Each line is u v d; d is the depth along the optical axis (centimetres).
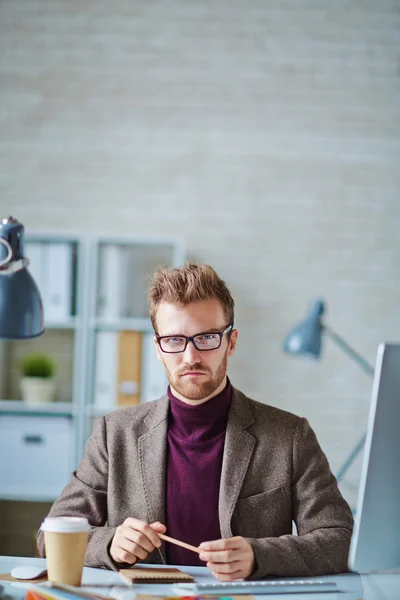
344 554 170
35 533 409
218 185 422
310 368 418
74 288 388
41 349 416
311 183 423
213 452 185
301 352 365
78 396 378
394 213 422
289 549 163
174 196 422
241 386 418
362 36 423
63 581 148
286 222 422
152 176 422
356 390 417
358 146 423
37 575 155
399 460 136
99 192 421
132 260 408
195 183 422
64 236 382
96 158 422
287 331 419
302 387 418
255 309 420
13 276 182
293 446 186
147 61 423
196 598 142
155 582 154
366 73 423
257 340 419
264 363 418
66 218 421
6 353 414
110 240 383
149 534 160
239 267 420
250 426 188
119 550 161
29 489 373
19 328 180
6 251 183
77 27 423
